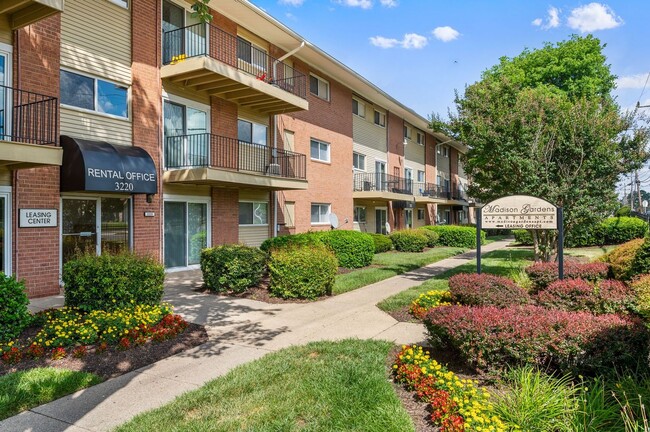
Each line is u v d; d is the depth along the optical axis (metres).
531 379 3.88
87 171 9.14
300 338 6.17
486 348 4.26
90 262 6.80
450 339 4.65
